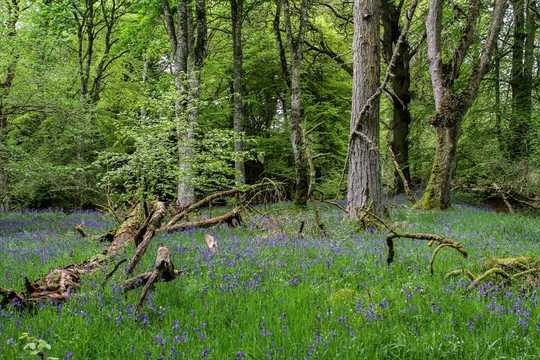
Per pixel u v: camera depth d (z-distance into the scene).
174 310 5.47
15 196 24.53
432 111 26.22
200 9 20.78
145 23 24.95
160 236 11.38
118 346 4.51
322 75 31.25
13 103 16.16
